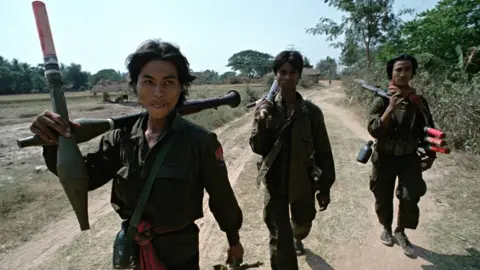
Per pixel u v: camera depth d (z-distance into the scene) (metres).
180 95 1.62
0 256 3.54
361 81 3.55
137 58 1.44
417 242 3.58
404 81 3.08
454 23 10.81
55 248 3.66
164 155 1.48
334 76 69.50
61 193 5.19
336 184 5.35
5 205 4.66
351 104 16.17
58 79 1.29
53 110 1.28
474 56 9.64
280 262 2.52
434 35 11.01
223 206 1.73
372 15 18.11
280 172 2.67
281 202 2.65
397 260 3.29
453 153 6.55
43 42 1.28
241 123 12.23
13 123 15.67
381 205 3.47
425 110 3.18
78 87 105.25
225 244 3.71
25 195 5.01
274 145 2.65
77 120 1.39
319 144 2.79
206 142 1.58
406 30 12.73
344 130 10.17
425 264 3.21
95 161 1.64
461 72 9.00
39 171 6.40
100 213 4.57
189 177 1.50
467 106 6.96
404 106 3.14
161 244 1.52
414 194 3.09
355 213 4.29
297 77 2.66
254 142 2.66
